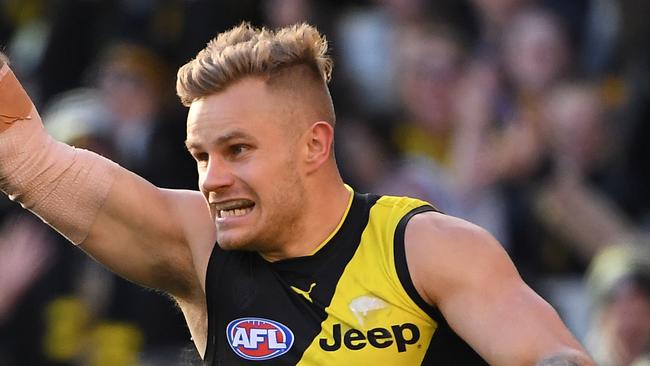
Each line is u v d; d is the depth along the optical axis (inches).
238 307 369.1
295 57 361.4
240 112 354.9
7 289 773.3
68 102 858.1
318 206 365.7
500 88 796.0
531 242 745.6
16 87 370.3
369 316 356.8
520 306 345.1
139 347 754.8
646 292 642.2
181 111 795.4
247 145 356.2
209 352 376.5
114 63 818.8
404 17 854.5
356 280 361.1
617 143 769.6
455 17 850.8
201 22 818.8
